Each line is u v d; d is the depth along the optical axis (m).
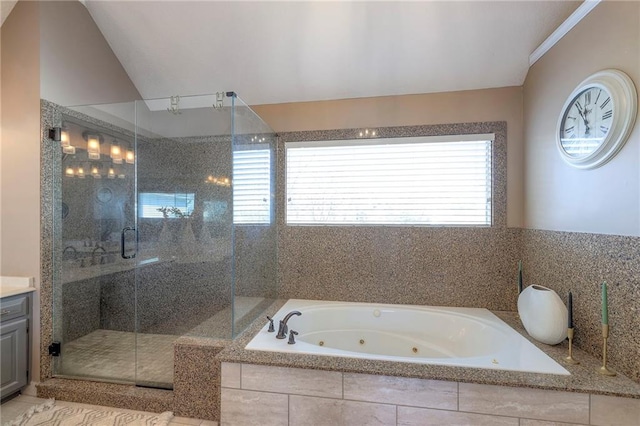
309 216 2.65
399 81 2.41
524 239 2.26
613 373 1.38
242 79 2.57
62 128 2.22
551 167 1.92
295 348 1.71
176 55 2.49
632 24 1.30
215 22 2.25
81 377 2.10
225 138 2.47
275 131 2.69
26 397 2.00
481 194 2.40
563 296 1.79
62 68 2.21
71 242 2.33
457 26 2.07
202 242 2.59
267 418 1.58
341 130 2.57
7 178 2.13
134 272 2.69
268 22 2.21
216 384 1.79
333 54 2.32
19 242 2.11
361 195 2.58
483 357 1.57
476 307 2.38
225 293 2.55
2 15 2.11
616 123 1.34
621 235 1.37
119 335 2.66
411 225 2.48
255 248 2.38
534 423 1.34
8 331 1.92
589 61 1.57
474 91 2.37
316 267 2.61
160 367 2.18
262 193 2.49
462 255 2.40
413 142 2.46
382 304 2.47
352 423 1.50
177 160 2.59
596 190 1.52
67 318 2.30
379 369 1.48
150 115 2.59
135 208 2.67
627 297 1.35
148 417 1.80
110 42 2.52
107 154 2.51
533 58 2.11
